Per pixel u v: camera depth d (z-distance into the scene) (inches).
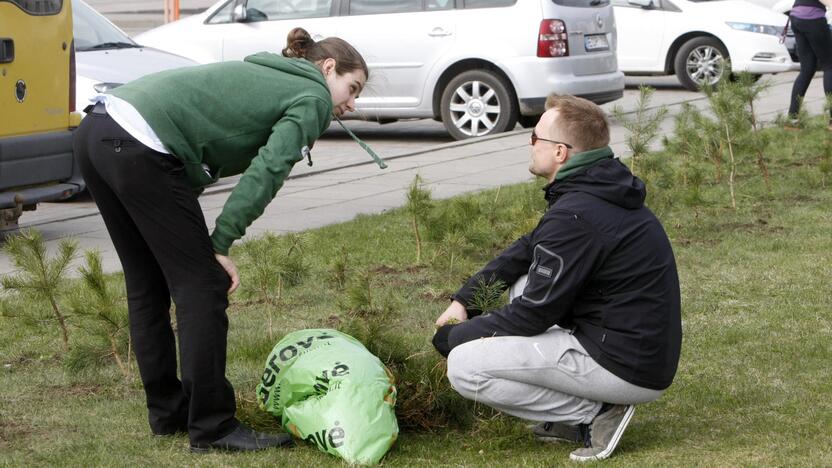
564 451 158.1
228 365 198.4
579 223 147.6
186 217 147.6
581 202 149.0
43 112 307.0
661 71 692.7
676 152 355.6
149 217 147.0
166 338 162.1
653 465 149.9
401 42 516.1
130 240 156.8
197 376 152.2
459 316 167.3
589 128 151.0
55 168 310.7
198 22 543.2
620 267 148.3
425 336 210.1
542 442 162.4
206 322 150.6
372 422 153.6
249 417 165.6
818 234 293.7
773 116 505.7
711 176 366.9
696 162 342.0
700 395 180.2
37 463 154.4
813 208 327.0
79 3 436.1
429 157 442.6
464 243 258.2
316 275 259.3
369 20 520.4
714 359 198.7
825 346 203.8
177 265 149.3
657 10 689.0
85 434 165.9
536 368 151.0
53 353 207.8
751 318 223.1
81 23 426.0
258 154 148.3
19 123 298.2
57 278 202.4
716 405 175.9
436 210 303.1
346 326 180.1
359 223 313.7
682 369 193.6
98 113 148.0
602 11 526.0
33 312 220.4
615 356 149.4
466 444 161.0
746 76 356.8
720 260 270.5
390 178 397.1
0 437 165.2
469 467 151.8
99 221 344.5
